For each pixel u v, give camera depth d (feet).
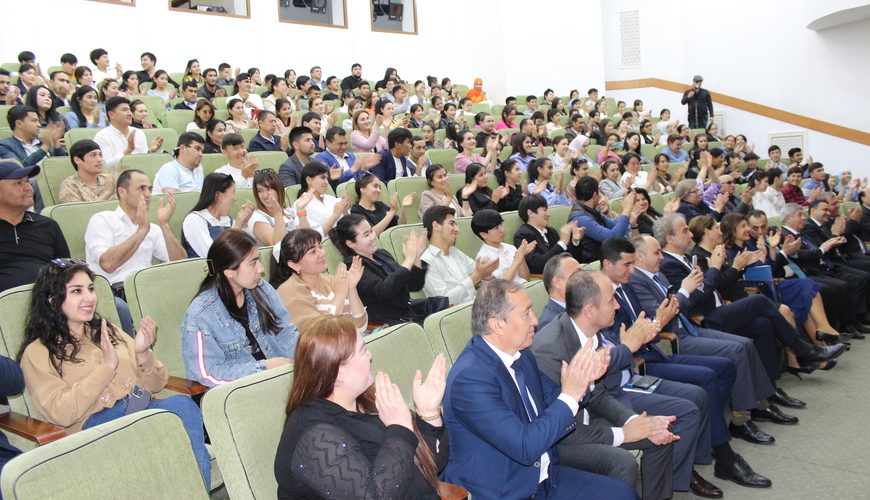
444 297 9.66
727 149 29.27
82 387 5.54
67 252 8.97
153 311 7.12
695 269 10.18
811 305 12.99
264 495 4.50
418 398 4.90
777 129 32.04
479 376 5.64
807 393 11.35
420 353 6.26
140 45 25.32
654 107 36.47
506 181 15.66
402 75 33.24
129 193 9.26
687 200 16.28
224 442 4.49
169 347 7.16
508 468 5.65
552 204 15.75
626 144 23.82
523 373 6.15
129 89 21.12
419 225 10.80
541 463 5.98
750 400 9.37
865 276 14.94
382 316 9.19
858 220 17.30
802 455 9.00
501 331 5.85
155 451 4.22
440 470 4.95
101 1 24.34
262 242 10.43
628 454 6.53
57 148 13.43
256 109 20.84
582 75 34.45
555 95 34.09
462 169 17.57
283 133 16.94
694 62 35.04
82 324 6.06
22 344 5.76
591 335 7.38
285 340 7.26
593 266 10.47
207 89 22.62
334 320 4.64
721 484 8.38
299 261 7.97
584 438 6.81
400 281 8.85
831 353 11.27
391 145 16.08
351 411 4.68
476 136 21.68
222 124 15.42
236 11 28.12
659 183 19.66
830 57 29.94
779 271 14.14
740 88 33.27
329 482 4.08
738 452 9.25
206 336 6.49
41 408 5.54
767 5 31.78
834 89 30.01
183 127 18.97
